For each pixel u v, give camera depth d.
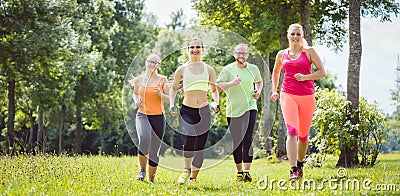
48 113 41.56
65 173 9.21
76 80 33.88
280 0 21.08
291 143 8.78
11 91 27.50
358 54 13.89
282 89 9.12
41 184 7.61
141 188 7.51
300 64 8.88
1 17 25.06
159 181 8.97
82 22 32.19
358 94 13.88
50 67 27.94
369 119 13.69
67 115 41.91
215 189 7.81
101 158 15.08
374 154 13.62
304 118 9.10
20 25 25.16
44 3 26.27
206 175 11.16
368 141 13.70
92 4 38.78
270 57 32.69
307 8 17.97
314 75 8.80
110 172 10.02
